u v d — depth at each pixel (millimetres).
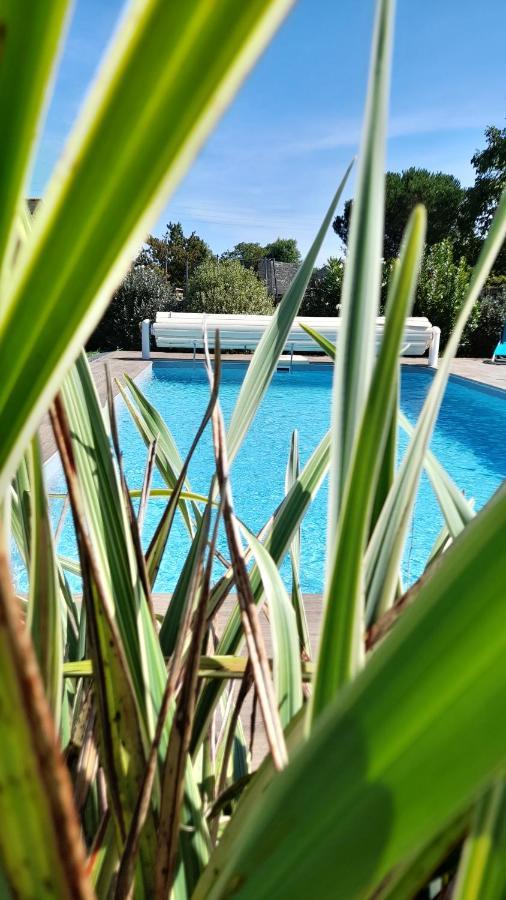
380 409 271
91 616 363
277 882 180
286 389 11680
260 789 331
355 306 436
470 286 365
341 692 181
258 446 7875
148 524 4875
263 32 127
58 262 148
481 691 159
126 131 137
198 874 433
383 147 419
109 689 367
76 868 159
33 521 372
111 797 375
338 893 171
